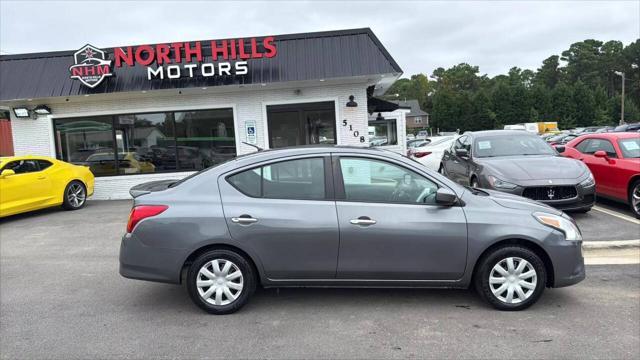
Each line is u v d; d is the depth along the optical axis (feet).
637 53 349.82
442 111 282.77
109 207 37.29
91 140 41.88
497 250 14.29
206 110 41.37
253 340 12.87
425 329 13.32
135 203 14.74
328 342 12.65
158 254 14.24
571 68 380.17
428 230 14.07
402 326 13.53
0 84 38.99
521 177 24.98
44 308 15.74
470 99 279.28
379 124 56.59
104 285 18.08
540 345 12.23
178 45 37.78
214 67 37.52
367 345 12.42
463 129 274.57
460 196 14.52
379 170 14.58
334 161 14.67
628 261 19.47
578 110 262.26
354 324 13.75
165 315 14.82
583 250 21.08
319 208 14.26
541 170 25.57
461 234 14.11
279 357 11.88
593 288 16.37
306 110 40.88
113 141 41.75
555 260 14.23
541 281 14.30
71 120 41.75
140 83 37.91
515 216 14.32
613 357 11.55
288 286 14.65
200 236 14.15
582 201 24.81
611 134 30.53
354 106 40.19
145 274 14.37
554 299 15.39
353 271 14.29
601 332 12.92
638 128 107.55
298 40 38.09
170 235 14.19
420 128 338.34
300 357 11.87
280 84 38.55
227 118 41.37
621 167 27.25
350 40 37.91
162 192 14.85
